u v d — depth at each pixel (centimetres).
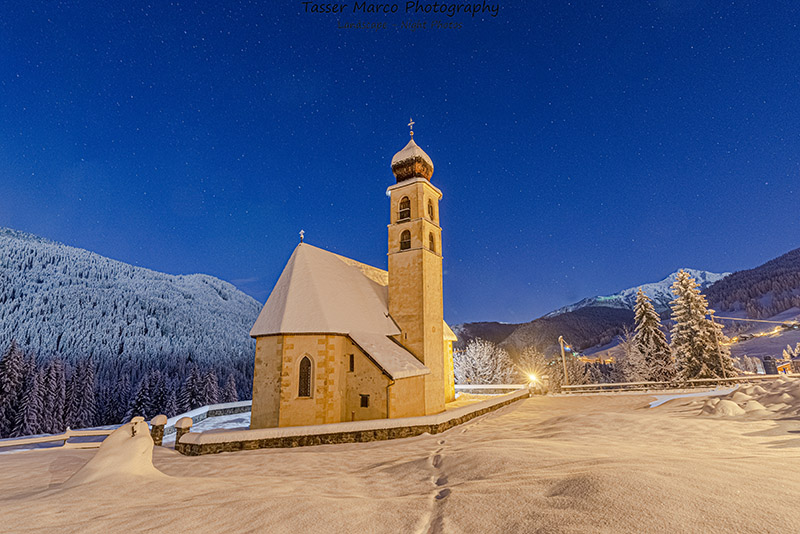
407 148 3045
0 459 1469
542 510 538
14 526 589
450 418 2120
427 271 2756
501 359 6562
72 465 1313
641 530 443
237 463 1335
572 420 1662
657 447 1047
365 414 2203
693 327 3959
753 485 550
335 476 1012
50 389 6209
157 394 7769
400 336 2681
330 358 2172
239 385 13000
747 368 8719
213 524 580
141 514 630
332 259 2833
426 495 720
